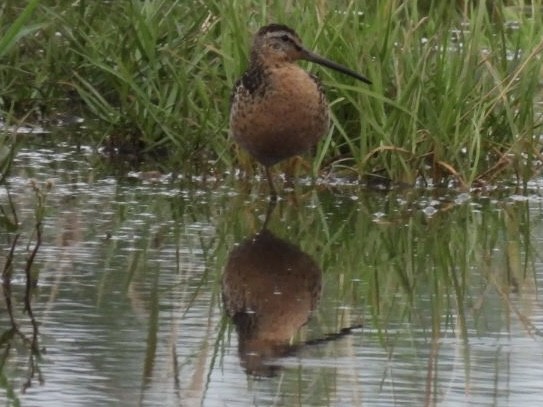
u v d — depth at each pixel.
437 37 14.88
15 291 10.02
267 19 15.20
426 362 8.66
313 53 13.86
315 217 12.83
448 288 10.51
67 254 11.09
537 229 12.52
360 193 13.93
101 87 16.52
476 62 14.52
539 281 10.71
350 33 14.80
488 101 14.61
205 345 8.92
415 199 13.72
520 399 7.95
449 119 14.19
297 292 10.29
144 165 14.91
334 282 10.65
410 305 10.01
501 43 15.76
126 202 13.16
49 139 15.96
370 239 12.03
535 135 15.14
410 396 7.98
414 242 11.98
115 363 8.51
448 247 11.83
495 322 9.57
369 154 13.98
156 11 15.77
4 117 16.55
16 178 13.95
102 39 16.17
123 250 11.30
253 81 13.36
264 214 12.91
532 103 14.48
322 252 11.55
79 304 9.73
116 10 16.73
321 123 13.53
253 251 11.45
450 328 9.44
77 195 13.37
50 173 14.27
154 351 8.75
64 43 16.88
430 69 14.73
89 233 11.83
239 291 10.21
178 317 9.49
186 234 11.97
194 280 10.47
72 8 16.78
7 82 16.66
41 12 16.86
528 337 9.22
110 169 14.66
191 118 14.81
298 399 7.92
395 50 14.63
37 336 8.99
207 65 14.95
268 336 9.14
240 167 14.53
